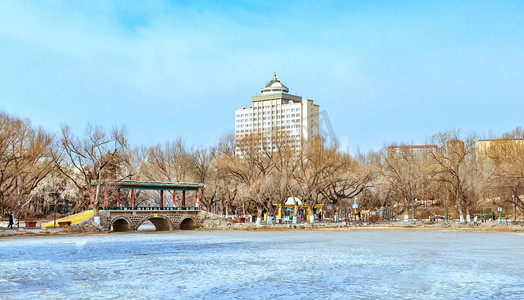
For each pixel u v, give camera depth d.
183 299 29.12
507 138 110.19
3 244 60.06
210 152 120.31
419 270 39.22
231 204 117.25
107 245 59.72
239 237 74.31
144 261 44.66
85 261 44.50
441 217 122.81
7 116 88.38
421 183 112.19
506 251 52.78
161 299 29.12
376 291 31.28
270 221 101.12
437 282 34.09
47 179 116.50
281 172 101.75
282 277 36.12
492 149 109.62
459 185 103.25
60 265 41.94
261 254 50.31
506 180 94.56
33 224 82.94
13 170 89.19
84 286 32.81
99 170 88.62
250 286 32.84
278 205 103.69
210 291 31.28
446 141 107.88
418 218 126.56
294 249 55.41
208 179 120.56
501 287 32.38
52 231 78.19
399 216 140.25
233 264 42.81
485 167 109.50
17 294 30.42
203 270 39.38
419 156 118.12
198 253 51.19
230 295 30.17
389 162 112.50
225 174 110.81
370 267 40.88
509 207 115.44
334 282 34.19
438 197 138.38
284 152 104.62
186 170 122.56
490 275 36.81
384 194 125.19
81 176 111.38
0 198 90.88
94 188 91.38
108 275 36.97
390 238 71.94
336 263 43.34
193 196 121.62
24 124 92.62
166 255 49.31
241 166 106.38
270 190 100.50
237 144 109.12
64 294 30.44
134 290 31.56
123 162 102.06
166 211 93.06
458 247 57.50
